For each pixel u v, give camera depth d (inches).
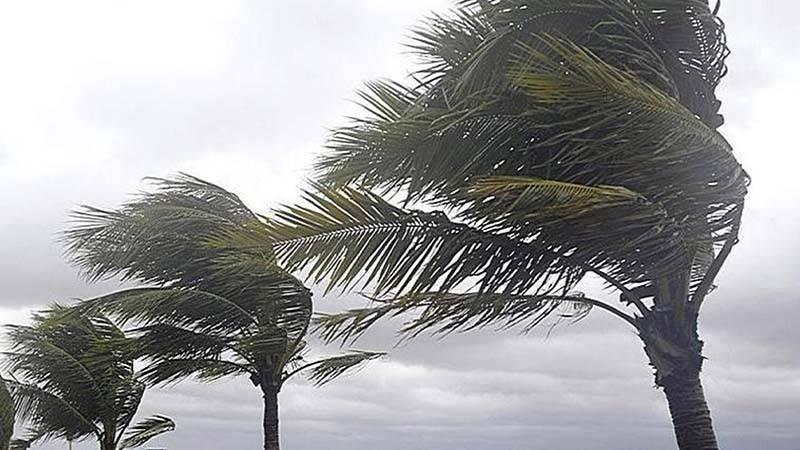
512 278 269.3
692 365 282.4
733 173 236.4
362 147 275.7
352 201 250.8
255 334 578.6
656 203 236.8
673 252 259.6
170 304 555.8
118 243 594.9
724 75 282.2
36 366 708.7
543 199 231.5
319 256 252.7
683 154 226.7
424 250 260.8
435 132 260.1
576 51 229.9
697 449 276.5
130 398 725.9
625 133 225.6
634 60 266.4
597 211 234.8
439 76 302.8
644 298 293.3
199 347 588.4
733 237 275.0
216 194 614.5
